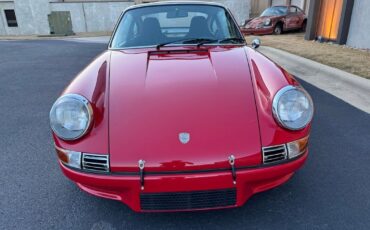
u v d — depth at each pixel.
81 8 19.58
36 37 16.69
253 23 11.60
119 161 1.62
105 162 1.63
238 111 1.76
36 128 3.36
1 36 18.34
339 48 7.14
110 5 19.84
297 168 1.78
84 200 2.12
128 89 1.91
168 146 1.63
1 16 19.59
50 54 8.72
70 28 18.50
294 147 1.73
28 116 3.73
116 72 2.10
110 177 1.64
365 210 1.94
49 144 2.96
